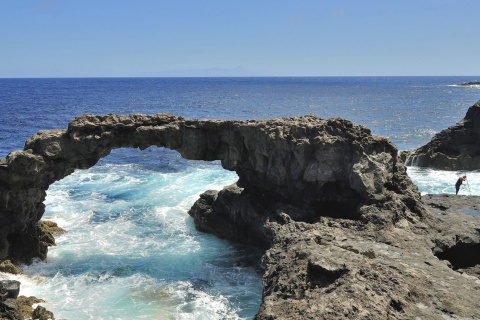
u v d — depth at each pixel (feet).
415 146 225.76
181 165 187.21
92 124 95.55
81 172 171.94
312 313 50.06
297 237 74.28
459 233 77.87
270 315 52.13
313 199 90.43
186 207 128.06
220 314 72.69
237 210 101.96
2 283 72.54
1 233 90.74
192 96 626.23
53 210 124.16
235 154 100.73
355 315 49.06
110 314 72.28
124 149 224.33
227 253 98.37
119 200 134.51
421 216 82.79
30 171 89.15
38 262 92.17
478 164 166.40
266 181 97.86
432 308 52.65
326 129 90.79
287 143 91.66
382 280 56.49
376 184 83.15
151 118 100.68
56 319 69.77
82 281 84.38
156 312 73.00
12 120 312.50
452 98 570.05
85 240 104.12
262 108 424.46
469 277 61.41
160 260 94.22
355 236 73.97
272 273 66.39
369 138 88.17
